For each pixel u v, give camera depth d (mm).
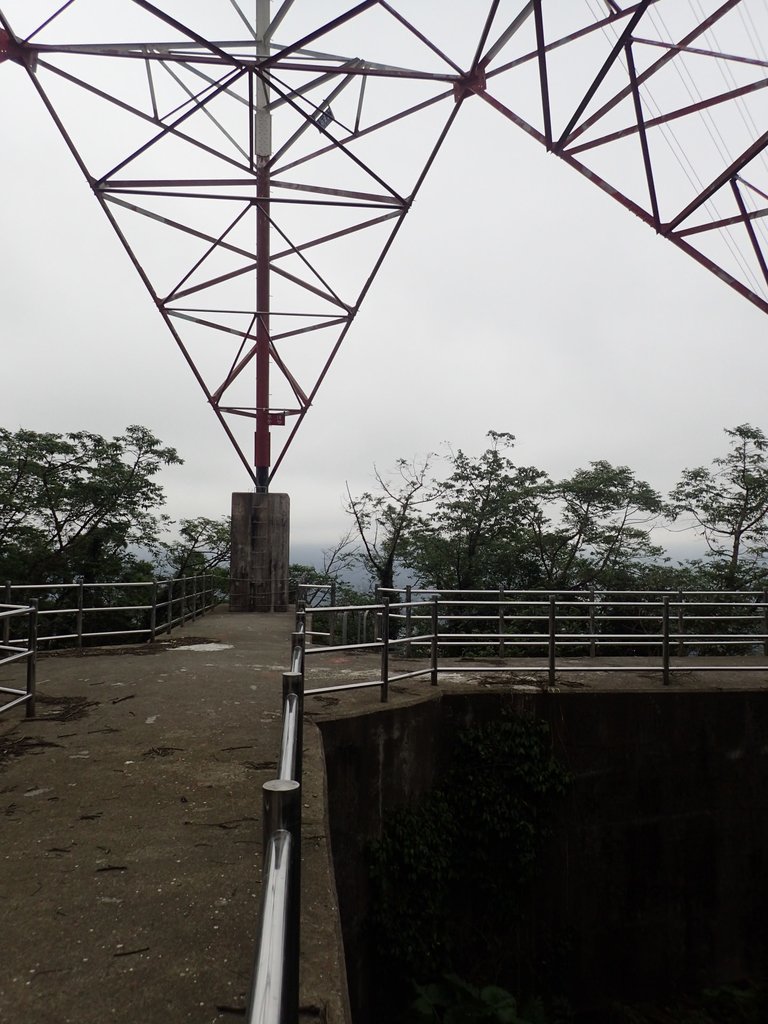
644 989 7574
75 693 7148
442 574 20125
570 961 7375
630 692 7770
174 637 11836
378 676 8383
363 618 10664
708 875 7848
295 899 1410
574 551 20297
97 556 19016
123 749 5191
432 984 5793
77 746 5262
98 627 17797
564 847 7445
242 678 8039
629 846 7648
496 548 19516
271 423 19938
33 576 17219
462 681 8148
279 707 6551
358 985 5805
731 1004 7406
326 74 15305
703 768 7883
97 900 2979
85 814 3939
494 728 7512
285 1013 1094
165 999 2320
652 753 7777
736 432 19766
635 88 12180
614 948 7516
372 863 6133
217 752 5125
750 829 7977
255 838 3641
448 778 7367
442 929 6605
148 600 18344
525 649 13695
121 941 2666
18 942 2648
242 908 2932
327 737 5898
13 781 4477
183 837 3643
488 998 5277
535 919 7309
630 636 9078
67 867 3285
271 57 14094
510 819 7219
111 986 2383
